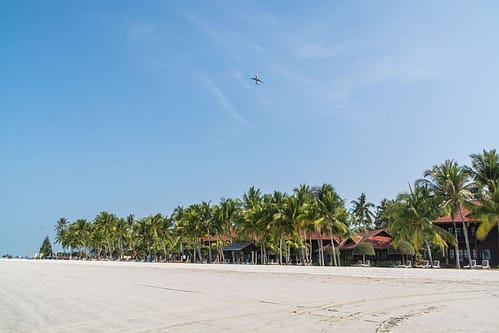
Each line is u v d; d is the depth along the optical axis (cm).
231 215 8806
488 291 2186
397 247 6494
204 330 1290
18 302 2056
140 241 13188
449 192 5453
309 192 6994
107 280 3550
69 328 1366
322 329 1268
